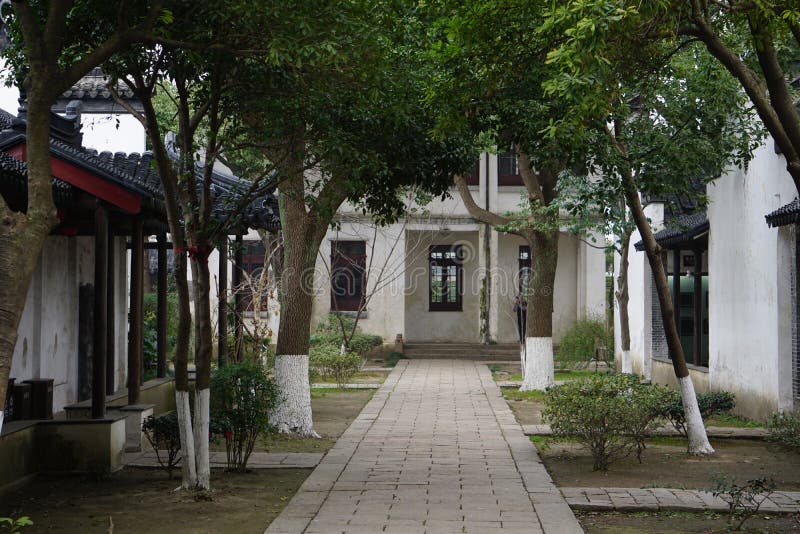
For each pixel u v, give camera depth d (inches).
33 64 245.4
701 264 722.2
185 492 362.6
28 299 464.8
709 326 665.6
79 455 400.2
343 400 714.2
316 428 557.0
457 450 473.7
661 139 461.7
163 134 502.6
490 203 1083.3
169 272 957.2
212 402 419.8
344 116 381.1
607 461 439.5
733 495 324.8
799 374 514.3
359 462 436.8
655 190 468.8
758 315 562.3
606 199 470.3
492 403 684.7
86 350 536.4
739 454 463.8
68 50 344.8
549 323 772.6
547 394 455.8
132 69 343.0
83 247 534.0
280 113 359.6
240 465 413.7
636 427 435.2
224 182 525.7
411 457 451.8
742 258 590.6
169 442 407.8
